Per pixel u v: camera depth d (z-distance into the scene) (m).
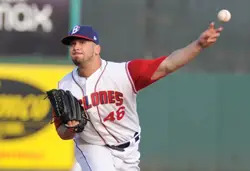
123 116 20.25
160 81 36.72
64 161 35.34
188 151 36.88
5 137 35.06
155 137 36.72
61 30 35.69
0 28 35.25
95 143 20.69
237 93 37.28
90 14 36.44
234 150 37.12
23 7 35.44
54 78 35.59
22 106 35.31
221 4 37.22
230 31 37.38
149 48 36.91
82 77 20.23
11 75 35.31
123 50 36.78
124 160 20.72
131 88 19.84
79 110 19.48
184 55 18.95
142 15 36.91
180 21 37.06
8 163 35.06
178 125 36.84
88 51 19.73
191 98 36.94
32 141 35.22
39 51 35.53
